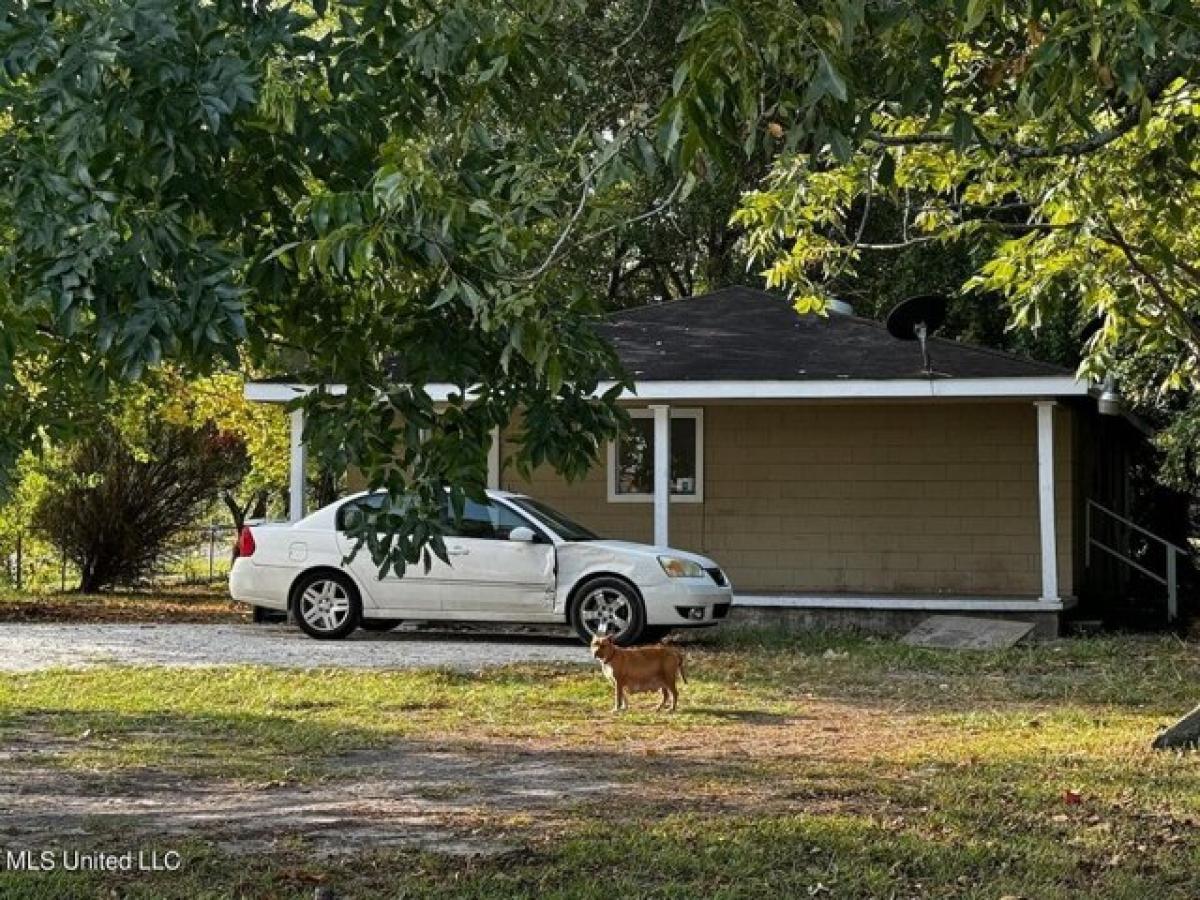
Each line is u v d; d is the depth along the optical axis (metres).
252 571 17.36
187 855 6.95
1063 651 16.28
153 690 12.73
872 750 10.18
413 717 11.47
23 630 18.25
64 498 25.16
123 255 4.78
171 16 4.86
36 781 8.81
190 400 23.95
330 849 7.18
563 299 5.94
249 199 5.67
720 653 16.05
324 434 6.08
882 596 19.58
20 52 4.76
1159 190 9.96
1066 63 5.65
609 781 8.98
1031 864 7.03
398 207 5.45
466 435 6.12
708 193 24.20
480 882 6.54
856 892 6.54
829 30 5.18
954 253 25.77
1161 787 8.78
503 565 16.66
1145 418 20.92
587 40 17.98
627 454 20.84
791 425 20.50
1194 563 23.16
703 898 6.41
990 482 19.92
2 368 5.54
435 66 6.03
